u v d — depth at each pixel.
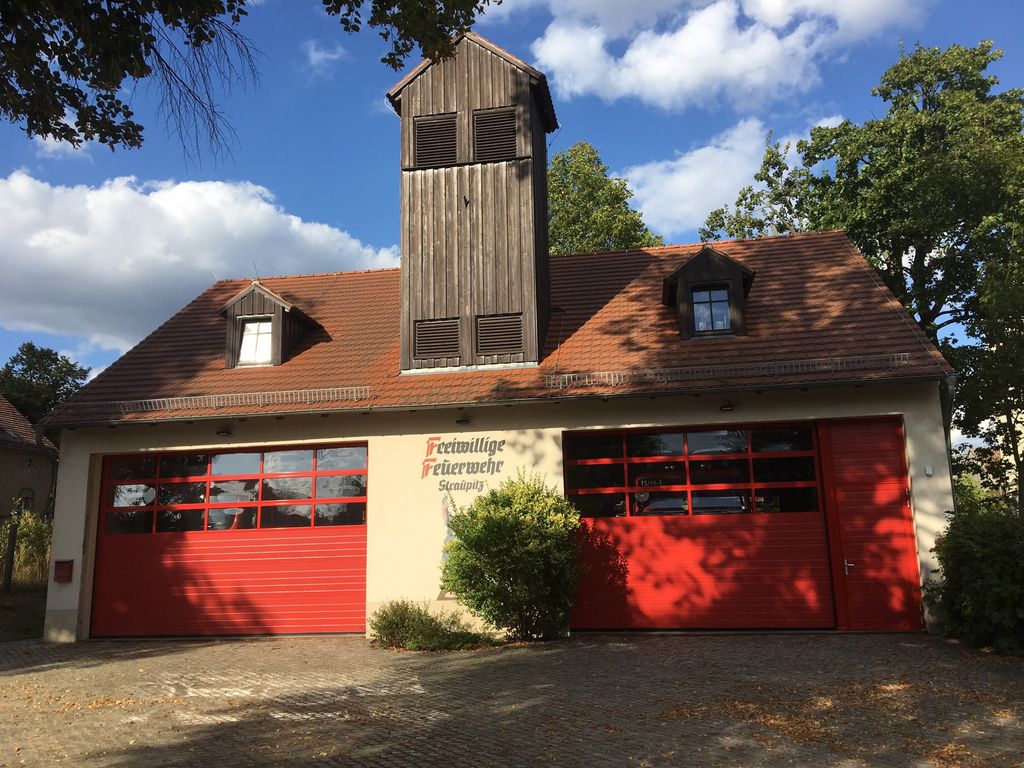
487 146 14.44
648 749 6.00
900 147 21.86
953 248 21.16
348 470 13.57
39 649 12.57
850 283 14.36
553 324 14.87
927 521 11.39
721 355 12.74
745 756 5.75
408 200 14.58
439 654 10.85
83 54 7.34
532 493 11.93
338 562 13.31
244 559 13.57
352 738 6.57
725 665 9.23
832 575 11.76
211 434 13.76
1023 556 9.49
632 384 12.36
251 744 6.48
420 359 14.00
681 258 16.62
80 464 13.91
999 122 20.84
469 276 14.10
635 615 12.22
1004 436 20.05
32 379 42.38
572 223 29.80
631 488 12.66
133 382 14.70
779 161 26.39
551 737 6.41
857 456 11.98
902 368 11.55
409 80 14.92
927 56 22.78
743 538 12.16
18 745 6.68
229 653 11.62
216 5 7.05
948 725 6.43
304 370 14.44
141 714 7.71
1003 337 16.16
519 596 11.12
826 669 8.84
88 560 13.70
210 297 18.14
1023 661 9.02
